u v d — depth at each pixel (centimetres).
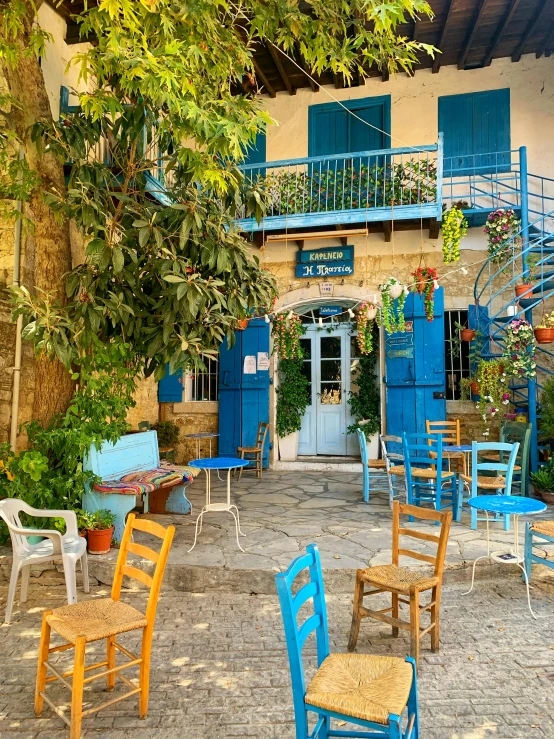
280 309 959
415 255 918
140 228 462
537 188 885
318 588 238
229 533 540
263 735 253
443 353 873
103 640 357
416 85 935
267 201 575
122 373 548
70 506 494
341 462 972
